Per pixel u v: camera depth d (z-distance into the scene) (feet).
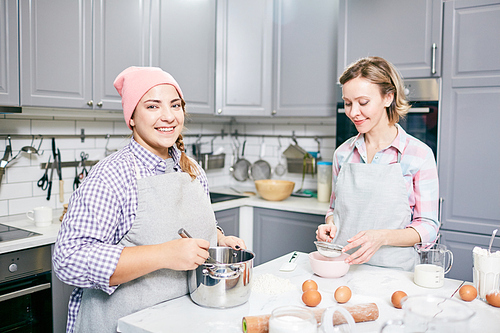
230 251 4.17
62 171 8.53
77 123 8.71
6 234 6.54
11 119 7.75
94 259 3.41
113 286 3.64
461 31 7.68
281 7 10.09
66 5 7.27
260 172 11.71
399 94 5.13
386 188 5.11
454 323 2.67
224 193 10.91
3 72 6.57
